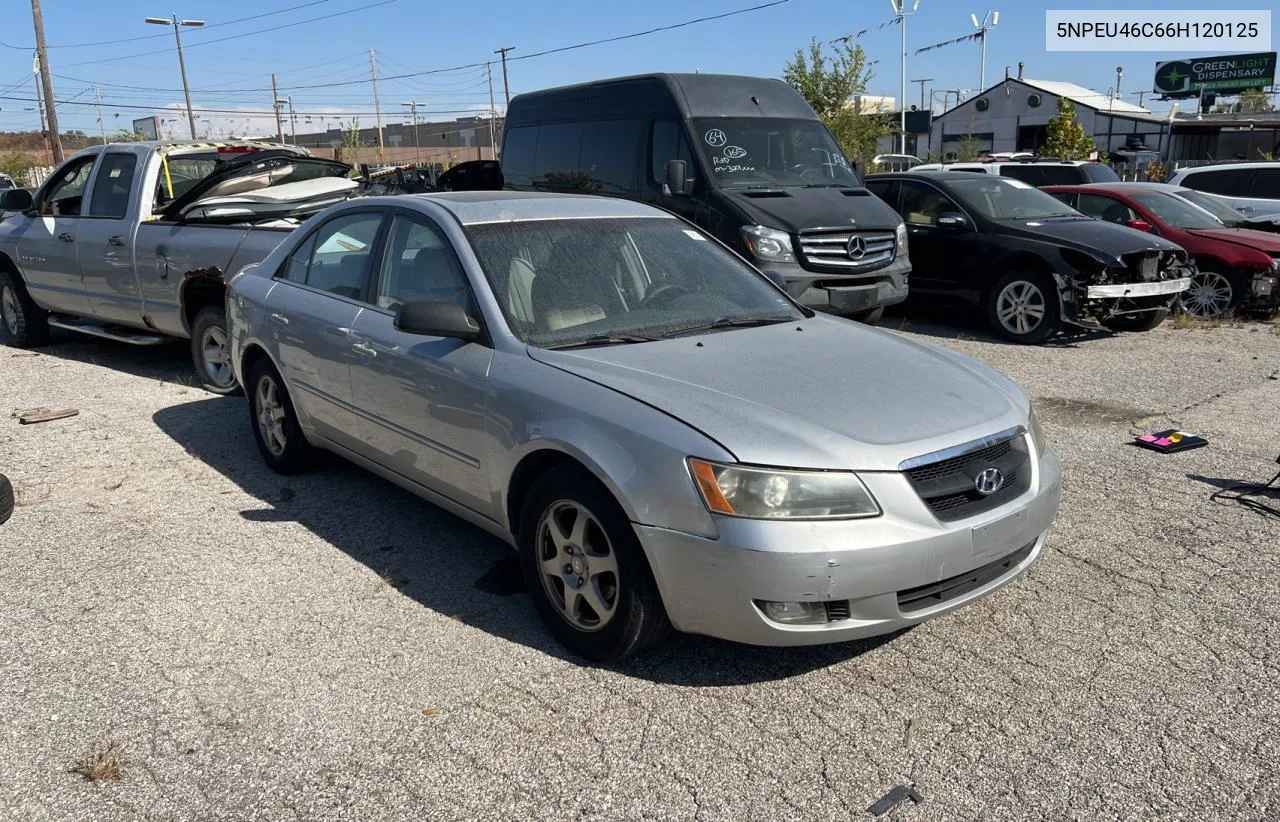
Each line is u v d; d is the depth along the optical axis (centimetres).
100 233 803
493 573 423
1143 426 638
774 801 273
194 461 582
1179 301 1080
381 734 305
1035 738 300
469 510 400
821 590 295
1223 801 271
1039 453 357
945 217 1014
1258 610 380
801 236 879
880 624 308
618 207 477
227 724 311
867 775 284
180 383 789
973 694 325
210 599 399
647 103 983
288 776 286
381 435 442
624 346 377
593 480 329
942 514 312
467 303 396
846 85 2964
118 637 368
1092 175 1581
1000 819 265
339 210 507
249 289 549
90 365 868
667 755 294
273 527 478
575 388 342
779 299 457
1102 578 409
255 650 357
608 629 333
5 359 899
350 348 450
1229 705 317
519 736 304
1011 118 4512
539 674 339
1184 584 403
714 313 423
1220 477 534
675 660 348
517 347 372
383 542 458
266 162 791
